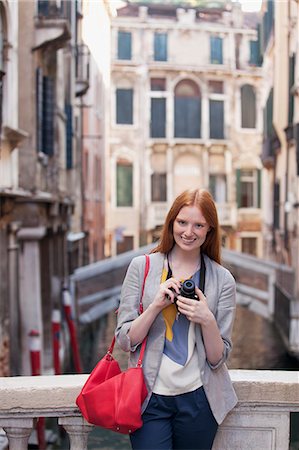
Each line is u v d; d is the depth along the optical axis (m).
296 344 16.00
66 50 14.20
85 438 2.91
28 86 10.95
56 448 9.69
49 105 12.41
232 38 29.67
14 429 2.87
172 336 2.57
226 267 2.76
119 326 2.58
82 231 20.83
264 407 2.92
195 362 2.57
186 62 29.61
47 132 12.46
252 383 2.89
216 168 30.14
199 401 2.57
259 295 22.00
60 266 16.19
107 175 29.06
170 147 29.69
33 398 2.84
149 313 2.49
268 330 19.61
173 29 29.38
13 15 9.68
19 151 10.98
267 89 24.02
